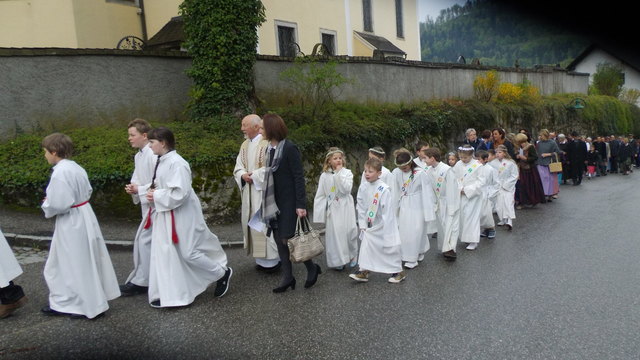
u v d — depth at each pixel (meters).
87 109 9.88
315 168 10.74
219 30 10.17
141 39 14.86
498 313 4.86
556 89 28.09
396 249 5.91
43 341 4.23
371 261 5.95
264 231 5.89
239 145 9.44
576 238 8.21
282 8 15.98
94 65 9.94
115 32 14.52
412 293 5.54
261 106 11.20
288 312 4.95
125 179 8.24
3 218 7.67
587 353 3.95
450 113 16.42
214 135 9.69
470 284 5.84
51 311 4.78
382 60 15.56
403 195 6.68
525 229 9.22
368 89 14.99
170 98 10.99
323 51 13.95
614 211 10.87
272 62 12.28
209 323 4.66
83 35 13.50
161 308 5.04
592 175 20.16
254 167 6.06
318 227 9.24
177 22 14.83
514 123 21.11
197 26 10.39
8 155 8.48
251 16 10.59
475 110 17.92
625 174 21.36
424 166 7.35
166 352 4.04
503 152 9.41
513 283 5.83
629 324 4.52
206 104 10.44
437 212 7.34
